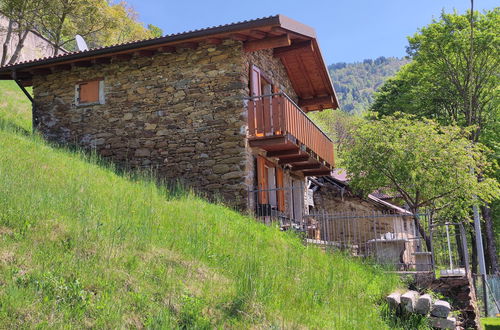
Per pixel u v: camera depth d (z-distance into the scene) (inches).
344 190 743.1
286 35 501.4
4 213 249.3
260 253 335.0
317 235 606.5
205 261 282.0
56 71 590.9
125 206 327.3
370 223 737.6
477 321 369.4
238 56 514.0
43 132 585.0
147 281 232.2
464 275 366.3
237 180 495.5
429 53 936.9
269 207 502.3
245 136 500.4
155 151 531.8
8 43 1091.9
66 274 213.8
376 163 617.6
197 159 514.0
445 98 989.8
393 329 297.9
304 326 247.6
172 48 535.2
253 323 230.2
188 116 524.4
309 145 550.9
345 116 1808.6
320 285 314.0
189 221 347.6
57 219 261.3
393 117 641.6
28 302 184.9
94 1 1106.1
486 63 923.4
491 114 965.2
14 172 315.6
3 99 780.6
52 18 1102.4
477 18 930.7
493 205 1002.7
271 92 588.7
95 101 568.1
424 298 315.9
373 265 398.3
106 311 196.2
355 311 295.1
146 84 547.5
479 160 676.1
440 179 599.2
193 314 217.2
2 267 204.4
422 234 578.2
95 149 556.4
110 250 243.6
